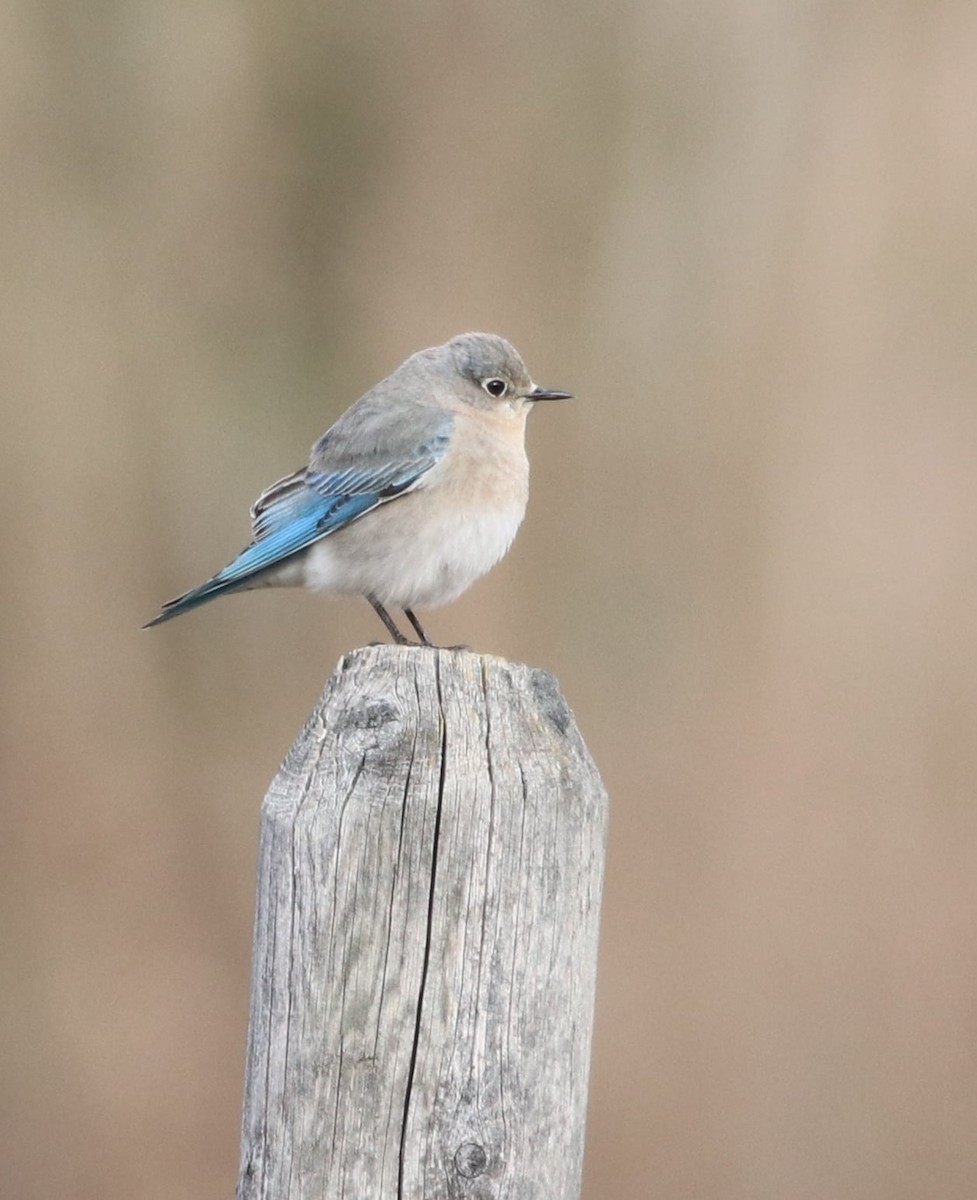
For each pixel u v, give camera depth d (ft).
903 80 51.75
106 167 53.78
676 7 53.31
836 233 51.93
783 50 52.75
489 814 17.47
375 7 54.24
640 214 53.42
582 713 51.83
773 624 50.90
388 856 17.42
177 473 53.36
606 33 53.67
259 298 54.39
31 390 52.75
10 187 53.01
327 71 54.34
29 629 52.29
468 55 54.19
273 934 17.79
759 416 52.19
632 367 53.42
